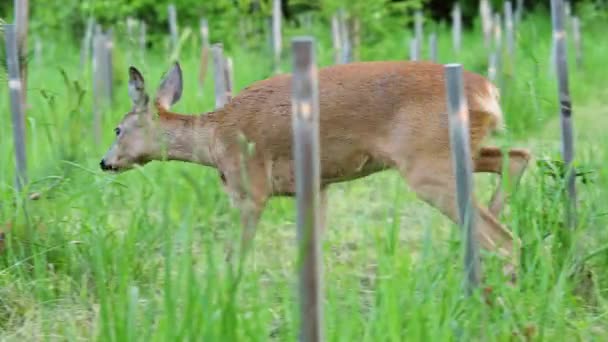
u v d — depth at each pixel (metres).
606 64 24.56
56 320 9.28
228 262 8.32
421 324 7.68
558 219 10.10
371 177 13.72
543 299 8.59
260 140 11.38
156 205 11.94
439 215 12.20
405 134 10.68
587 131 17.11
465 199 8.34
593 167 11.41
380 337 7.82
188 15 28.52
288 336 8.17
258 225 12.05
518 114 16.62
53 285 9.93
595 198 10.50
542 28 28.59
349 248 11.34
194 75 19.55
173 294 8.47
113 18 27.47
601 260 10.15
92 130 15.59
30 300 9.71
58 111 16.47
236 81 19.22
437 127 10.57
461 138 8.27
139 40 22.78
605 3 32.59
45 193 11.04
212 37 26.02
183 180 12.84
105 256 10.02
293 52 6.53
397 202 9.97
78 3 27.64
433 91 10.63
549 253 9.60
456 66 8.18
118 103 18.16
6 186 11.63
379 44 23.88
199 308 7.63
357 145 10.91
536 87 15.13
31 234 10.52
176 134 11.87
